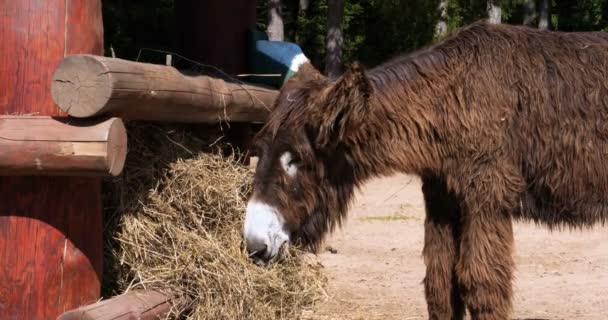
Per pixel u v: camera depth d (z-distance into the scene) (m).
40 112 3.62
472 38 4.52
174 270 4.34
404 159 4.44
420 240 9.01
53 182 3.63
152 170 4.53
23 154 3.42
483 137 4.32
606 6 34.44
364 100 4.00
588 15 34.38
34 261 3.60
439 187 4.68
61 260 3.65
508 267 4.38
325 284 5.18
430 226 4.78
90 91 3.43
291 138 4.17
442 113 4.40
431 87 4.42
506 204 4.39
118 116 3.65
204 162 4.82
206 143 5.07
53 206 3.63
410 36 22.94
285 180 4.20
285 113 4.20
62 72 3.46
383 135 4.40
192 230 4.57
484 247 4.35
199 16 5.70
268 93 5.53
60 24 3.64
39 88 3.62
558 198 4.61
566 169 4.53
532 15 29.92
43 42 3.62
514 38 4.54
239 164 5.18
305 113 4.18
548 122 4.45
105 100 3.42
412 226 9.79
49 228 3.63
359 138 4.36
